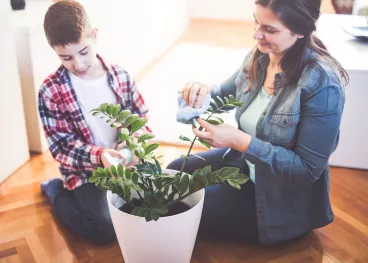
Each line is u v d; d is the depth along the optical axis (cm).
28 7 192
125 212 114
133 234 108
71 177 153
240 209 139
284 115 121
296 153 123
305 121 120
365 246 142
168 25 322
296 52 118
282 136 124
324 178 129
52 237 145
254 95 133
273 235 135
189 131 208
